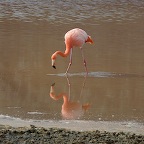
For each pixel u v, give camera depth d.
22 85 20.39
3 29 32.66
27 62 24.22
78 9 42.56
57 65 23.92
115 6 44.69
